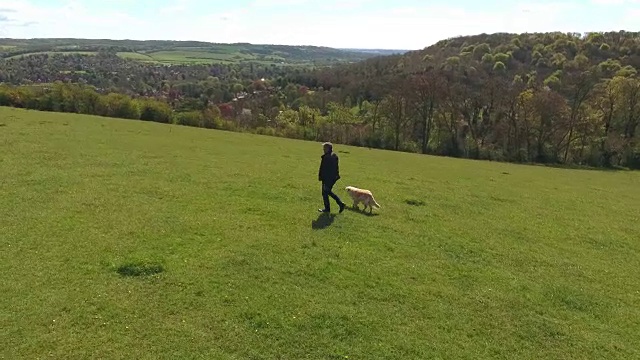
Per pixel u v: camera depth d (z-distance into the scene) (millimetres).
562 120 74938
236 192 24875
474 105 80125
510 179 42531
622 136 75750
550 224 26188
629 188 45438
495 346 12594
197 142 43969
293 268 15688
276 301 13453
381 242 19297
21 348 10398
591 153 73375
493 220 25594
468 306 14609
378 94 90500
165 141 41844
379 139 77625
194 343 11219
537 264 19281
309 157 41625
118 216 18938
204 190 24609
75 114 59938
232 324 12109
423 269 17062
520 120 76750
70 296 12578
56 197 20656
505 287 16359
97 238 16484
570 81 88688
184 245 16656
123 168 27781
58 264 14297
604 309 15664
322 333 12195
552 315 14758
